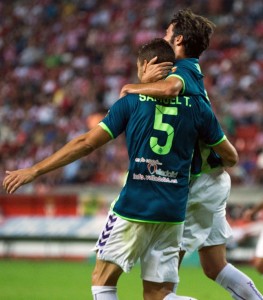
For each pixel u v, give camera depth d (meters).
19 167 81.56
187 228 22.95
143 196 20.42
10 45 107.44
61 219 68.25
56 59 100.56
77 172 74.88
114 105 20.61
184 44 21.30
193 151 21.25
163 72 20.58
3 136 87.12
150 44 20.92
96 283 20.86
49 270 55.34
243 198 63.38
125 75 93.81
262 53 90.12
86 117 85.12
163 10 101.81
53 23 108.75
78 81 93.31
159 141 20.36
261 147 73.12
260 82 84.88
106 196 68.25
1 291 41.44
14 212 70.75
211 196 22.91
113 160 74.88
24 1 113.81
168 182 20.53
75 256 66.81
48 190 72.69
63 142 81.38
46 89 93.50
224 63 87.69
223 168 23.14
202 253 23.59
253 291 23.25
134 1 105.12
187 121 20.58
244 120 78.81
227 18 96.25
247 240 60.28
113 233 20.61
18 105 92.81
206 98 21.30
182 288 43.00
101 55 98.50
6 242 69.56
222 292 40.94
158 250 20.89
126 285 45.53
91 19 106.31
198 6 99.88
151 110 20.33
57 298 38.25
